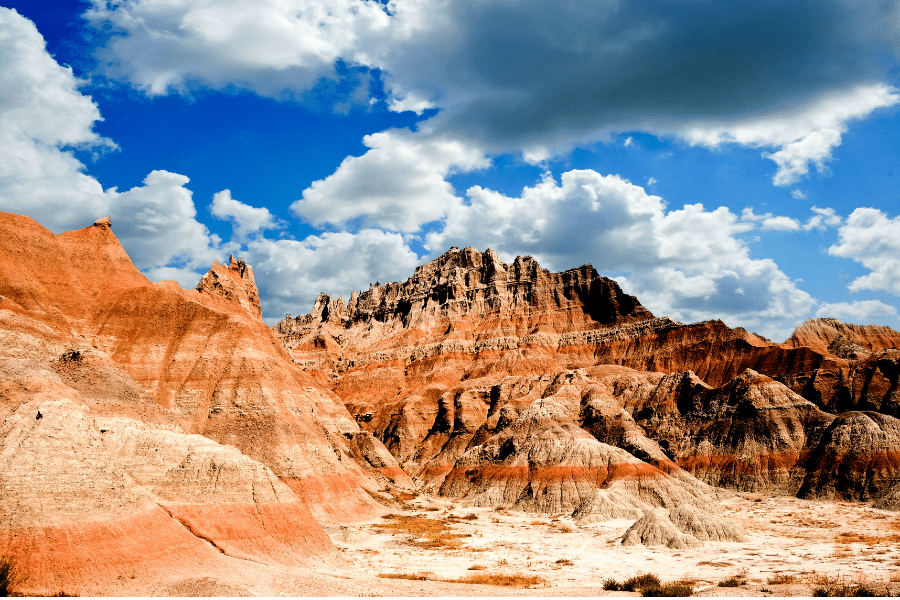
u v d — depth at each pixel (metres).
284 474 94.75
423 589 51.94
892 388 143.50
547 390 180.25
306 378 143.75
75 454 51.25
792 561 65.88
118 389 75.31
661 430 158.75
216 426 98.44
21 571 43.00
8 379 58.69
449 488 146.50
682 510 88.12
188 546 52.66
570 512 116.88
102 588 44.56
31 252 105.12
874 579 53.44
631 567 66.38
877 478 115.94
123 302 109.12
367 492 118.50
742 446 140.88
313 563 60.75
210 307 118.44
